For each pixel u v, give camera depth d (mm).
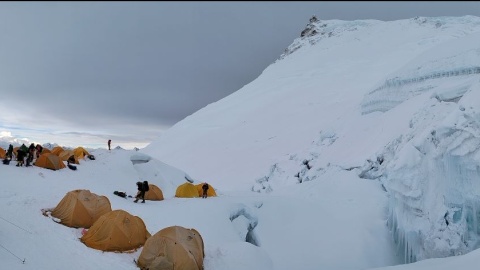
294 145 50656
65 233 13289
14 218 13219
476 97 17312
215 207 19453
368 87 65125
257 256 15992
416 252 18109
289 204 22750
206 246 15438
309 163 37531
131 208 18047
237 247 16047
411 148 20078
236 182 45594
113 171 24797
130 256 13000
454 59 26594
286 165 41312
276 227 20766
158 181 26078
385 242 20234
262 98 87250
